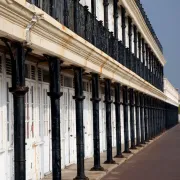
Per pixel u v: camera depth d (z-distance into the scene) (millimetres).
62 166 14812
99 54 13344
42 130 12898
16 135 8000
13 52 7957
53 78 10305
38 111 12570
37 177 12289
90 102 19281
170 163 17922
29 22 7848
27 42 7973
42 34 8703
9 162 10219
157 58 37906
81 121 12469
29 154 11609
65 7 10641
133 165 17188
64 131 15188
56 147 10367
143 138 27375
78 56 11695
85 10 12633
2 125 9867
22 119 8039
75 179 12367
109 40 16516
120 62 18469
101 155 19828
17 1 7055
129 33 22391
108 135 16719
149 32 29234
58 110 10406
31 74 11938
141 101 26906
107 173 14719
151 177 14023
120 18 21203
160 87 41406
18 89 7949
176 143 29844
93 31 13570
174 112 76938
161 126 44875
